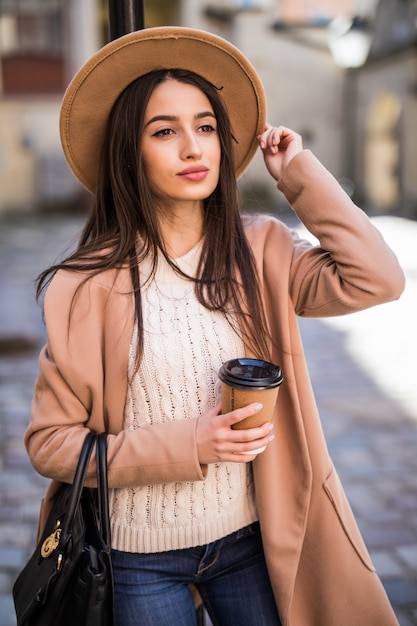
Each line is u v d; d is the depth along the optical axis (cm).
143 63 139
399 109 1692
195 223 147
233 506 145
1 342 619
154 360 138
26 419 456
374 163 1848
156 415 141
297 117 1948
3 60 1900
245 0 1872
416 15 1549
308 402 150
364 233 138
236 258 148
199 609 174
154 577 144
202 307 143
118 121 142
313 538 149
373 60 1736
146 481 132
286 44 1912
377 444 411
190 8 1931
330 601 149
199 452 128
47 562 131
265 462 145
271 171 154
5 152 1920
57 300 139
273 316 148
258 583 149
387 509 338
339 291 141
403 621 256
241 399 124
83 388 138
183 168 137
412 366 560
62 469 135
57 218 1795
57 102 1928
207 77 144
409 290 815
